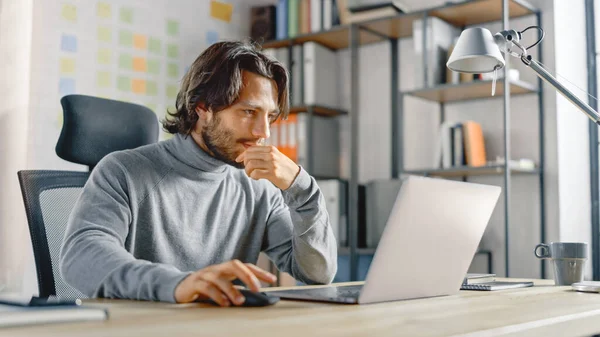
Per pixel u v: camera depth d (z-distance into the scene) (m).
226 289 0.86
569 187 2.98
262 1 3.84
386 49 3.47
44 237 1.41
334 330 0.66
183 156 1.46
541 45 2.99
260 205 1.60
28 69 2.86
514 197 3.05
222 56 1.39
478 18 3.11
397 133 3.40
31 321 0.65
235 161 1.44
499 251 3.08
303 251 1.35
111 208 1.28
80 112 1.60
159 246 1.42
